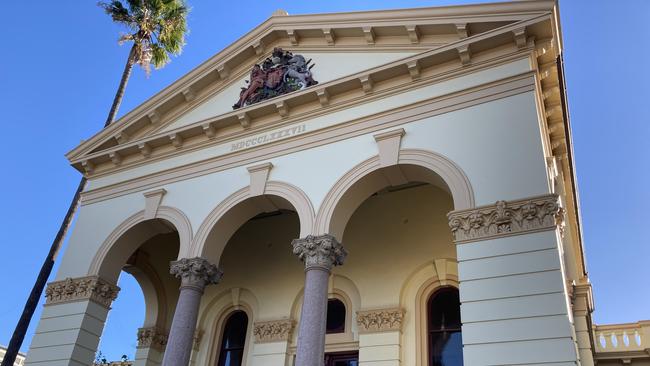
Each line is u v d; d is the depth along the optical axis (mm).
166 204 15281
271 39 16297
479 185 10766
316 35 15523
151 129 17172
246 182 14195
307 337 10773
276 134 14562
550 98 12891
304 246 11898
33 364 14305
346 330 15039
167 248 19406
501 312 9312
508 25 11898
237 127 15375
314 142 13680
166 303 19094
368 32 14320
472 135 11461
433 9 13344
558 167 15227
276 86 15305
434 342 13992
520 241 9781
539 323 8938
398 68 13086
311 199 12750
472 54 12453
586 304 16969
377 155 12438
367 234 16062
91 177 17500
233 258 18203
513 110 11305
